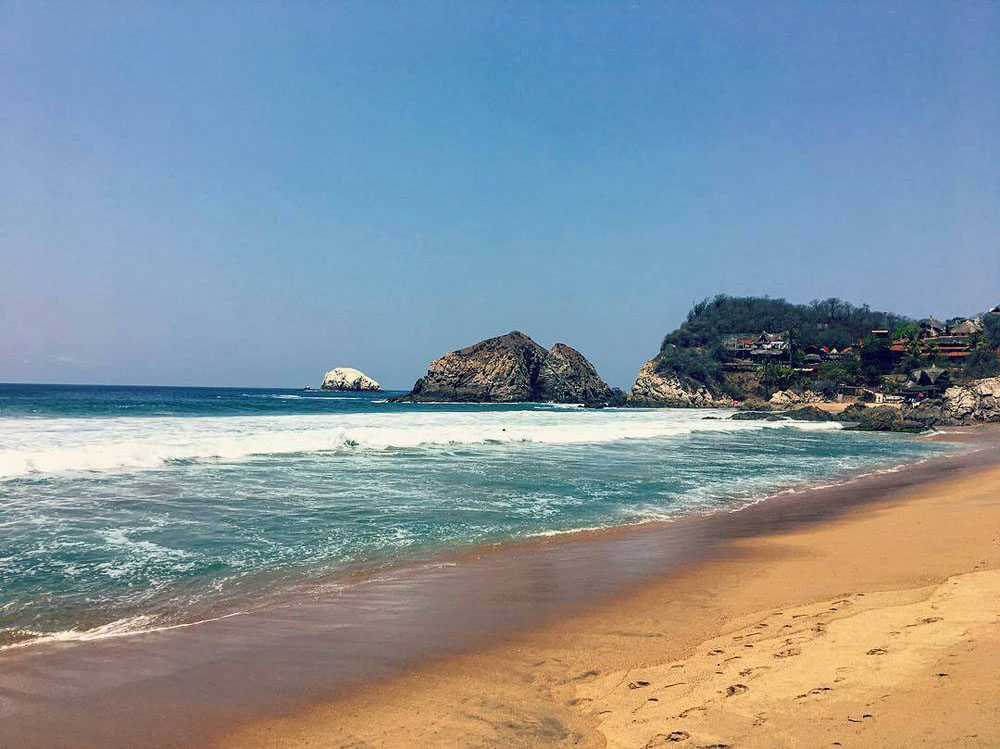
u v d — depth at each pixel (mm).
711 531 13031
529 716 5105
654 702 5172
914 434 49625
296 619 7719
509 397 118688
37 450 19578
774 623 7121
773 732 4418
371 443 26984
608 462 24328
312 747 4730
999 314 117375
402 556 10773
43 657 6531
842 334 135625
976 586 7891
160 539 11289
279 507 14281
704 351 129500
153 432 27094
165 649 6762
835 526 13422
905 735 4180
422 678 5992
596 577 9562
